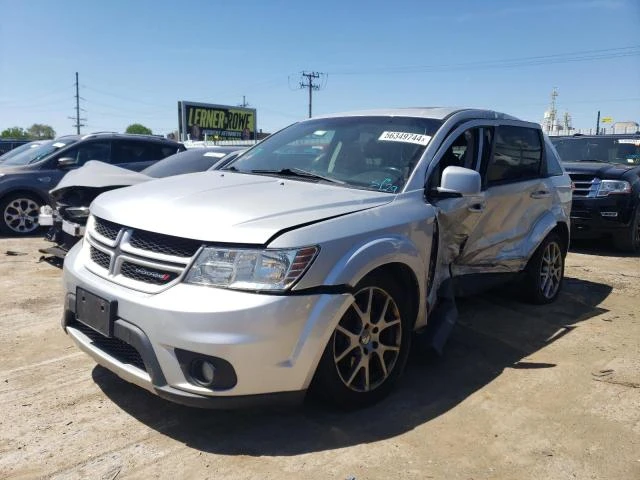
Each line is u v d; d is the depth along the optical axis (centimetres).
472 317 555
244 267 305
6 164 1054
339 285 323
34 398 372
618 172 920
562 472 304
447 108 488
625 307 607
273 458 310
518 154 539
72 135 1133
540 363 448
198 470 298
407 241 370
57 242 671
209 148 814
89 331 362
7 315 531
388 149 434
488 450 323
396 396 385
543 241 579
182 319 298
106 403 367
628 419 362
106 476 293
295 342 309
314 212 339
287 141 491
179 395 303
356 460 309
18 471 296
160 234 326
